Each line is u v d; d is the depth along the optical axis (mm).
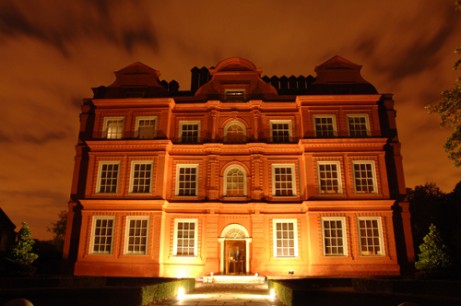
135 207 32750
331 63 37438
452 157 19766
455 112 19812
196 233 32844
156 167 33719
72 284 24922
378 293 17984
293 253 32250
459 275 24047
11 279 22422
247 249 32281
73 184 34656
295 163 34375
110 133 35750
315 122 34938
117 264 31609
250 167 34188
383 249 31281
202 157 34656
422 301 16812
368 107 34906
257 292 24312
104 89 37625
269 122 35906
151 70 37938
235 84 37125
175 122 36031
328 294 17812
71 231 33531
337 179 33188
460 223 43281
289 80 40000
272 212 33125
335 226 32031
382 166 33062
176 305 18312
